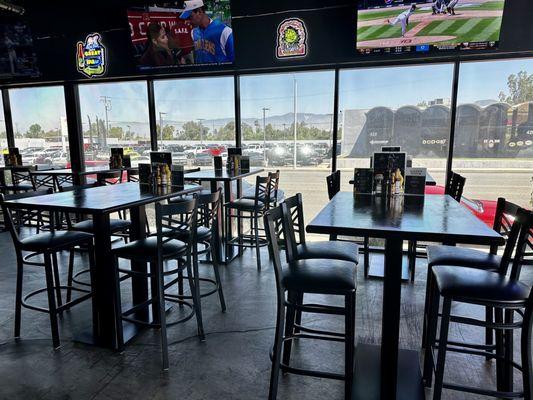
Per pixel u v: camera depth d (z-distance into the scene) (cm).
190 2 475
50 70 574
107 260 240
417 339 256
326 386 207
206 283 358
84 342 253
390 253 178
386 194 252
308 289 177
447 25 394
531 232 181
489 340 236
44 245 241
